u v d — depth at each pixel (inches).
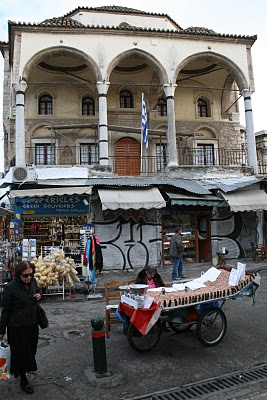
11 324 188.1
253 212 701.3
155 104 851.4
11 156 781.3
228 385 195.3
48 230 613.0
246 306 363.9
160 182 612.1
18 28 669.3
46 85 805.2
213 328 260.1
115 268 602.9
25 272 192.4
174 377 206.1
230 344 256.2
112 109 823.7
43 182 593.0
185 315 252.5
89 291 452.8
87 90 825.5
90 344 264.2
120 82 839.1
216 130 876.0
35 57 673.6
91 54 693.9
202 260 665.6
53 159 786.2
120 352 245.8
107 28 694.5
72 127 764.6
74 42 689.6
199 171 695.7
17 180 571.5
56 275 412.8
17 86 658.8
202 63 823.7
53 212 595.8
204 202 609.0
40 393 190.2
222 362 225.8
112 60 698.8
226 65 757.9
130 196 571.5
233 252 682.8
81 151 803.4
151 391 190.7
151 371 214.2
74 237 609.3
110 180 622.5
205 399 179.2
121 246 609.3
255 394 183.5
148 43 717.9
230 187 632.4
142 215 621.9
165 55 722.2
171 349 249.3
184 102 872.3
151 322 224.8
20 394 189.3
